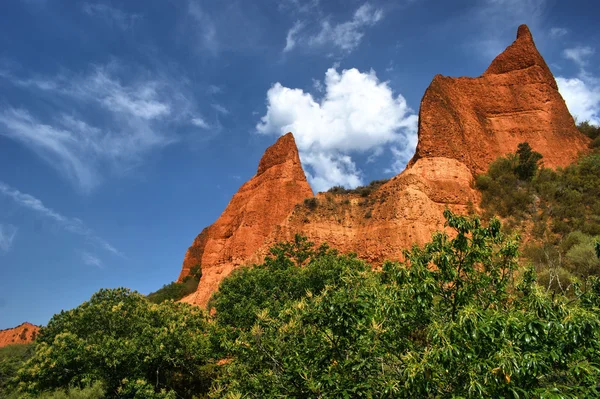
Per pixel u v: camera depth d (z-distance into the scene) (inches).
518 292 534.6
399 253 1337.4
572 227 1402.6
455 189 1521.9
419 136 1704.0
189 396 1011.9
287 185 2079.2
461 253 489.7
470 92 1990.7
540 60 2060.8
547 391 305.4
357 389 375.2
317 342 434.6
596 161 1679.4
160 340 908.0
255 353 483.8
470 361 335.9
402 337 432.5
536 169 1690.5
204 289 1930.4
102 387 856.3
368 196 1617.9
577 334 332.5
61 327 1100.5
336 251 1344.7
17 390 922.7
